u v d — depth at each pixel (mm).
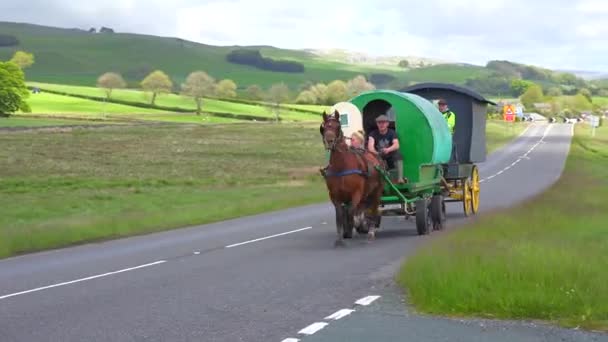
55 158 60031
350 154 15766
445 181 20781
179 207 30047
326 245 16578
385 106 18750
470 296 9344
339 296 10453
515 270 9984
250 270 13031
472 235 15164
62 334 8492
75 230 20469
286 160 62781
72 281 12406
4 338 8336
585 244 13016
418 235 18078
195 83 183750
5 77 129625
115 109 151500
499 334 8180
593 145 91875
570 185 31594
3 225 23703
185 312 9555
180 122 125625
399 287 11055
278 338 8156
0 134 83625
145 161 59344
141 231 21656
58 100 160625
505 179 41812
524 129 137375
